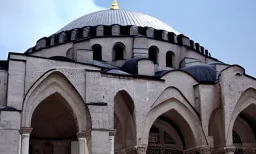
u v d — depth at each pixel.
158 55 39.72
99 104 28.94
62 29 44.62
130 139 31.69
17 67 27.67
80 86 29.34
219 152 33.66
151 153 36.28
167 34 41.50
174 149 36.59
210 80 35.28
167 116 35.06
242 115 38.47
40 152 36.19
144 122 31.17
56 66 28.95
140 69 33.12
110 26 40.31
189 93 33.97
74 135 36.22
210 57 43.97
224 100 33.62
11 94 26.98
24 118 27.27
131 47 39.16
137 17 44.09
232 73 34.50
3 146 25.62
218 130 34.12
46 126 36.28
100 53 38.97
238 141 39.09
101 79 30.22
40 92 28.45
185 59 40.09
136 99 31.34
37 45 41.75
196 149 33.31
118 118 32.69
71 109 29.33
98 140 28.17
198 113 33.69
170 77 33.28
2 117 26.02
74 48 38.75
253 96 35.41
